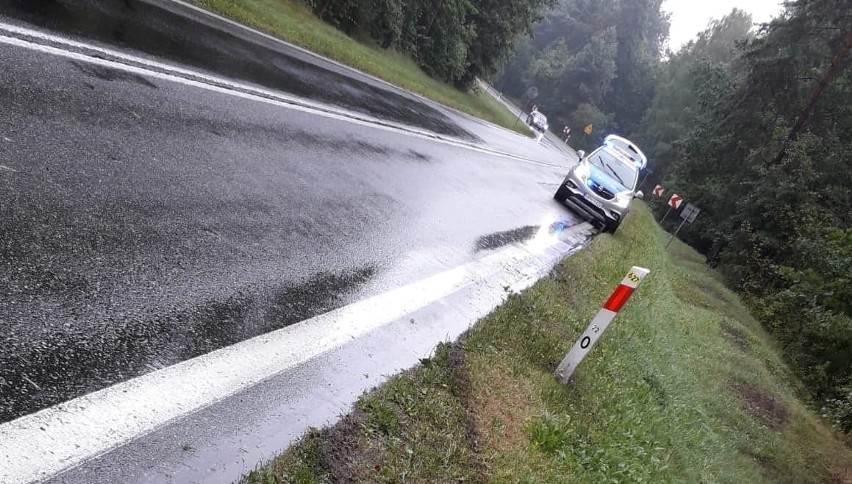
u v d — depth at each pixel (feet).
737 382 42.83
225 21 38.29
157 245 12.59
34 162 12.58
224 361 10.97
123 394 9.04
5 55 16.01
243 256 14.25
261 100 26.02
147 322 10.53
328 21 81.56
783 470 33.37
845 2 94.17
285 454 9.79
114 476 7.94
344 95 39.40
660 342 34.32
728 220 104.88
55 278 10.11
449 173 37.45
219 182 16.84
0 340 8.52
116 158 14.73
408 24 104.17
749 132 114.73
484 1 127.95
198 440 9.24
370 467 10.55
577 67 291.58
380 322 15.61
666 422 24.59
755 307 77.30
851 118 99.35
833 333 58.95
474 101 131.44
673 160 215.72
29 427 7.75
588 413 18.75
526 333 20.34
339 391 12.18
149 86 20.02
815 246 75.46
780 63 101.76
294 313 13.62
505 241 30.01
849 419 47.57
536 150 103.60
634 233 63.26
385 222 22.20
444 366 15.26
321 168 23.15
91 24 22.31
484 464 12.55
